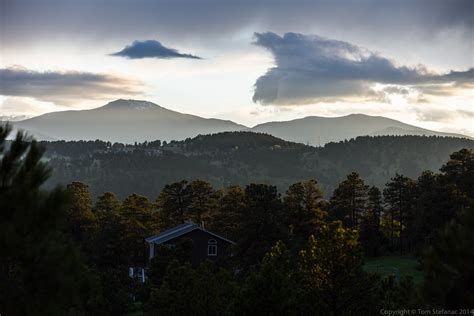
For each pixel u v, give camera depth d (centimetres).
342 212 8400
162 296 2788
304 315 2184
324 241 2291
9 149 1162
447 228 1448
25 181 1144
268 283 2162
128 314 4272
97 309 3784
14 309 1078
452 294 1388
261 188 5206
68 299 1123
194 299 2731
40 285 1086
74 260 1155
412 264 6197
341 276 2256
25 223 1092
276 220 5231
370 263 6750
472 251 1372
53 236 1170
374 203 8575
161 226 8656
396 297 2167
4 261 1098
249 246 5056
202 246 6166
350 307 2244
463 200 6331
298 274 2320
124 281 4706
